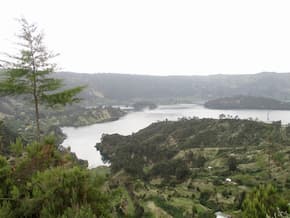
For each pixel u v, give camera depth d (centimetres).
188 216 7181
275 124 17962
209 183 10275
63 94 1484
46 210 667
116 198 836
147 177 12038
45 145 941
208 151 15012
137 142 17588
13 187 726
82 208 671
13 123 15500
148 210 7769
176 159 13888
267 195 766
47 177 750
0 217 654
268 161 11662
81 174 775
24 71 1443
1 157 838
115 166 12988
